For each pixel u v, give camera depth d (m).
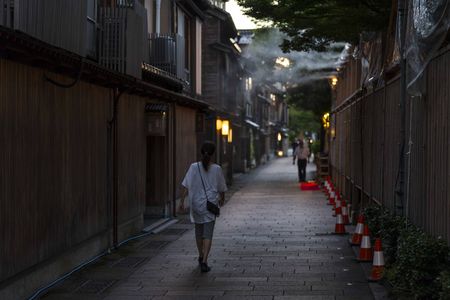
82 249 10.25
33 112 8.24
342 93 23.34
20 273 7.89
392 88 10.13
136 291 8.48
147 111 14.78
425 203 7.55
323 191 26.30
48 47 7.62
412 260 6.57
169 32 19.72
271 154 76.25
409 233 7.54
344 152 20.41
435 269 6.42
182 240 13.02
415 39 7.66
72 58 8.48
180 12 21.33
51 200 8.86
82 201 10.22
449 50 6.41
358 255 10.91
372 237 10.74
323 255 11.16
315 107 37.31
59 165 9.18
